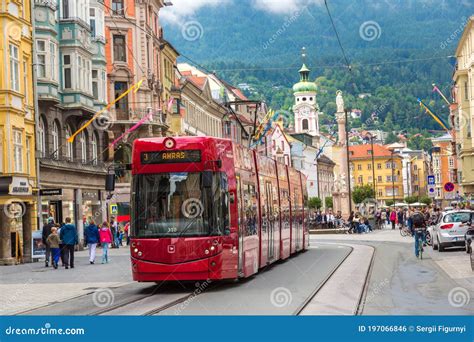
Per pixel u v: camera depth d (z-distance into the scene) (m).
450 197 52.22
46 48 45.00
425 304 17.06
